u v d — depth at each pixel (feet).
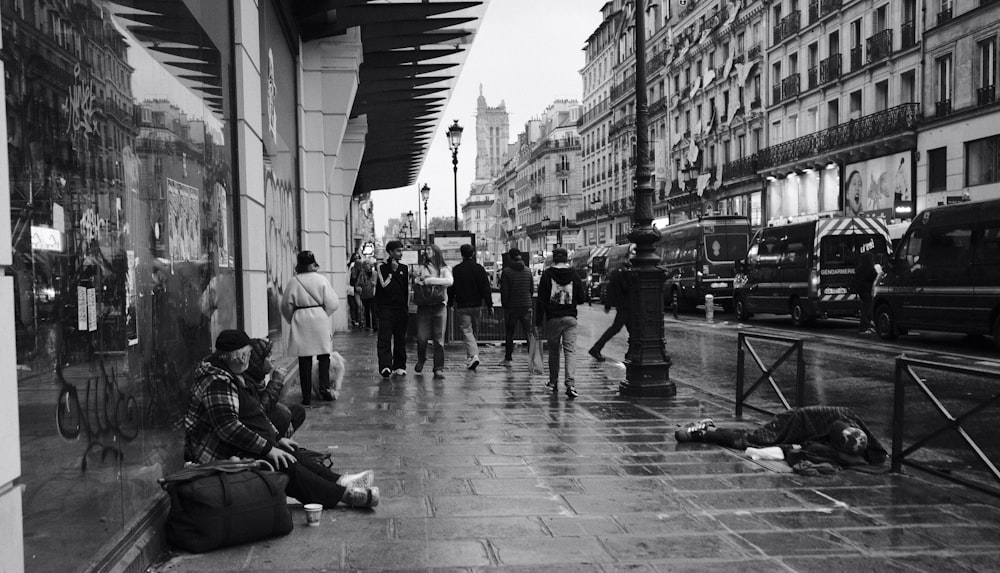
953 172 105.60
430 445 23.65
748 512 16.90
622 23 255.70
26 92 9.84
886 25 120.57
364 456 22.17
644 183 33.68
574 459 21.80
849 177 129.39
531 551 14.44
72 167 11.20
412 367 45.21
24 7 9.88
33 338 9.75
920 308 54.19
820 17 137.28
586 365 46.62
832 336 62.54
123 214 13.33
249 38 25.90
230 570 13.39
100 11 12.67
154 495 14.37
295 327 31.37
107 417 12.11
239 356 16.49
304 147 54.13
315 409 30.32
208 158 20.47
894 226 81.51
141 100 14.71
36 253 9.94
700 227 103.50
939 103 108.27
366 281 75.36
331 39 54.65
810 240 72.59
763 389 28.19
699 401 32.24
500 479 19.62
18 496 8.76
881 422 28.45
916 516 16.63
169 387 15.62
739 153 172.45
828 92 136.26
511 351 47.47
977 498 17.94
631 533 15.49
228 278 22.97
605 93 284.41
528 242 405.18
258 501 14.73
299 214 51.47
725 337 65.82
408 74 66.54
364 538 15.12
